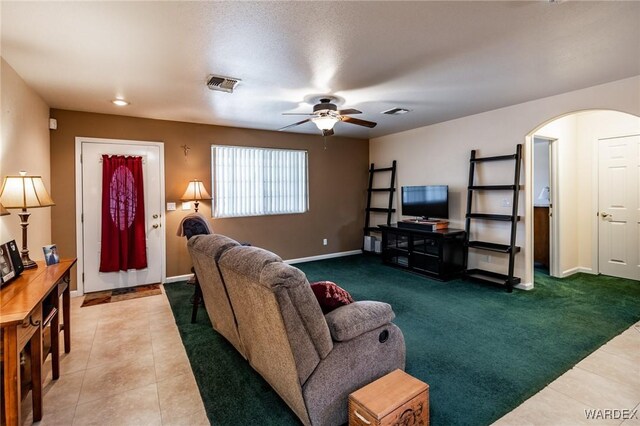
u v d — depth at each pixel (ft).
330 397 5.52
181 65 9.02
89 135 13.66
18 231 9.18
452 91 11.64
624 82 10.50
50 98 11.76
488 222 14.92
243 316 6.72
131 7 6.21
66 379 7.36
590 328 9.73
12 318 4.67
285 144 18.69
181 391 6.91
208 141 16.31
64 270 7.51
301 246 19.40
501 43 8.00
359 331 5.67
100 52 8.13
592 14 6.71
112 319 10.86
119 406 6.44
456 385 6.95
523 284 13.65
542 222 17.01
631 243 14.80
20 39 7.39
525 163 13.44
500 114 14.12
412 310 11.34
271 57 8.60
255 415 6.15
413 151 18.57
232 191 17.06
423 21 6.92
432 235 15.19
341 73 9.77
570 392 6.68
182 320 10.76
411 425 5.19
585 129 15.92
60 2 5.99
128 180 14.35
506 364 7.78
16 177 7.48
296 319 5.01
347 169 21.06
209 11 6.40
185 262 15.74
